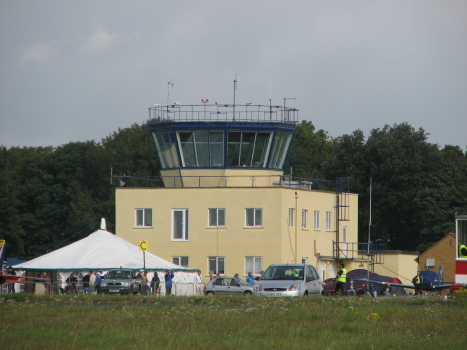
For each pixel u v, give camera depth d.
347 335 96.56
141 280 188.62
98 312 120.12
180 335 94.69
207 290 186.25
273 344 89.56
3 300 145.88
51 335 94.38
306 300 135.25
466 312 117.31
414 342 90.94
